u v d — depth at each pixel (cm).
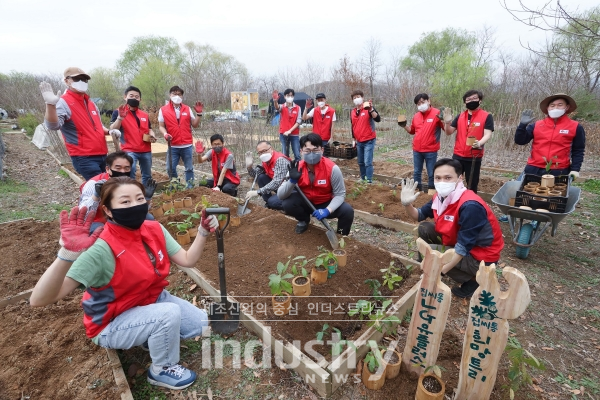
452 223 308
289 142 815
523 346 277
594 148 937
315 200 406
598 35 310
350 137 1173
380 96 1767
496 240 305
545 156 453
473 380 205
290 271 333
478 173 525
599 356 268
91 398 216
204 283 326
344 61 1727
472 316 196
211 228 243
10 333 270
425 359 226
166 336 225
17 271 353
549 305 326
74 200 625
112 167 359
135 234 221
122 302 223
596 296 338
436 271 209
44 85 411
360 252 361
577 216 529
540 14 315
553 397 231
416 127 601
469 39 2856
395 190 597
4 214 541
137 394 233
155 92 2361
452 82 1691
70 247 171
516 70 1219
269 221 446
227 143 934
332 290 302
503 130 970
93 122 484
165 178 749
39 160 975
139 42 3388
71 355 249
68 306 300
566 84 889
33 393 221
